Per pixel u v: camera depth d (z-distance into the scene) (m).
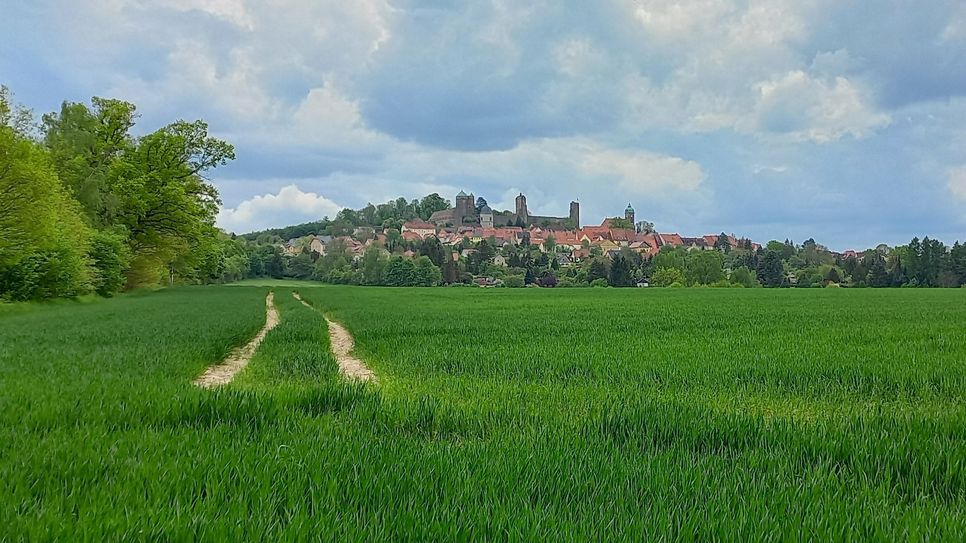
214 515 3.57
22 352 13.54
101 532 3.31
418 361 12.84
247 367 12.76
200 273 98.06
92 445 5.12
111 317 27.75
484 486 4.20
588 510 3.80
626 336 17.89
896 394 9.18
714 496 4.06
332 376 11.18
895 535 3.48
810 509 3.83
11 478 4.13
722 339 16.70
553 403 8.19
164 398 7.18
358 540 3.25
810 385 9.66
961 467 4.72
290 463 4.60
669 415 6.44
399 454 4.96
